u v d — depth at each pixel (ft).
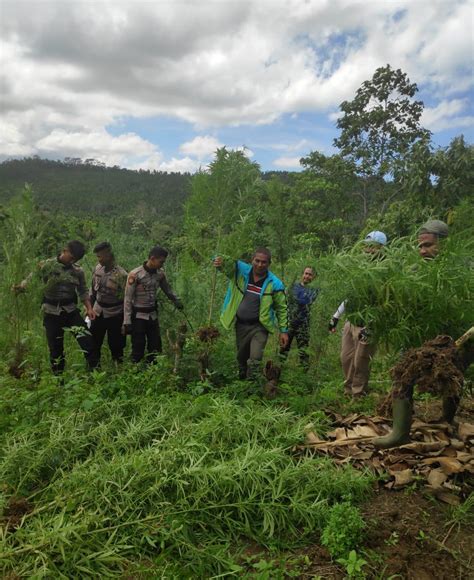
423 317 11.44
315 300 17.51
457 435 12.52
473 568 8.37
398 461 11.46
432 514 9.87
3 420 12.74
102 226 32.96
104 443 11.15
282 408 14.49
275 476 10.15
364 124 78.02
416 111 77.66
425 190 38.22
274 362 18.03
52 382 14.75
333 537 8.85
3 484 10.16
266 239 21.25
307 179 76.38
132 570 8.20
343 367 17.35
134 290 17.88
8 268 19.25
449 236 11.69
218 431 11.70
